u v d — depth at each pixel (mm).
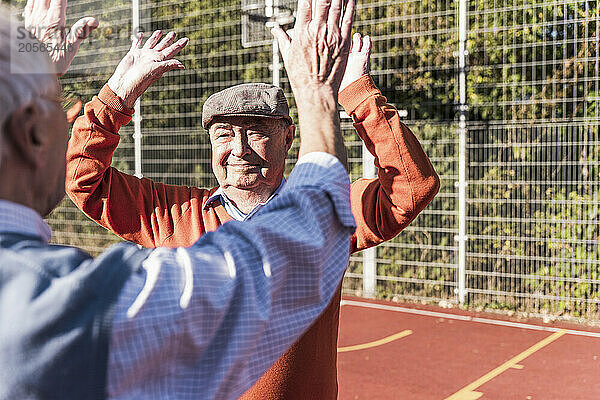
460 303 7320
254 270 867
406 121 7406
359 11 7555
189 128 8281
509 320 6879
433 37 7176
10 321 759
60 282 783
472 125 7113
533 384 4918
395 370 5273
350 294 8242
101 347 760
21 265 799
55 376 750
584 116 6543
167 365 810
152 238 2066
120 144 8562
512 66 6816
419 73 7293
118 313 771
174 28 8211
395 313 7227
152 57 1930
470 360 5531
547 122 6734
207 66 8172
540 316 6957
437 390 4797
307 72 1053
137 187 2109
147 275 809
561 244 6863
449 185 7383
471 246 7305
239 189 1989
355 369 5312
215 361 833
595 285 6754
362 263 8234
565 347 5898
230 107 1879
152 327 778
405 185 1739
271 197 2021
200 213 2070
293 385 1723
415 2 7234
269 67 7391
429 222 7574
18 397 748
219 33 8055
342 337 6316
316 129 1029
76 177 1937
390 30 7414
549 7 6656
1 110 808
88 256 871
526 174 6914
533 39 6707
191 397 824
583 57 6543
